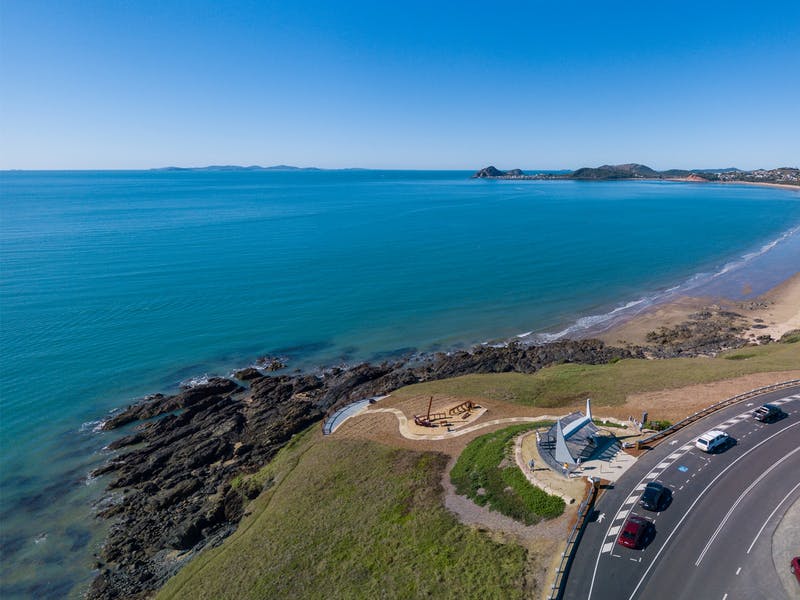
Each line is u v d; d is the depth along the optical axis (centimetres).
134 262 11800
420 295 10012
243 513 4125
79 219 18150
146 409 5784
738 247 14612
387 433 4669
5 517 4197
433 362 7169
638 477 3319
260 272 11325
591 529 2877
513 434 4166
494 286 10694
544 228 18038
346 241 15188
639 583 2488
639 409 4481
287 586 2955
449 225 18662
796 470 3272
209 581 3194
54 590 3541
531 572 2638
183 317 8512
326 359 7306
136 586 3503
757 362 5381
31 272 10688
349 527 3397
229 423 5531
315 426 5319
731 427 3878
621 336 8031
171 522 4134
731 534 2762
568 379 5534
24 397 5941
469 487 3556
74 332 7719
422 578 2766
